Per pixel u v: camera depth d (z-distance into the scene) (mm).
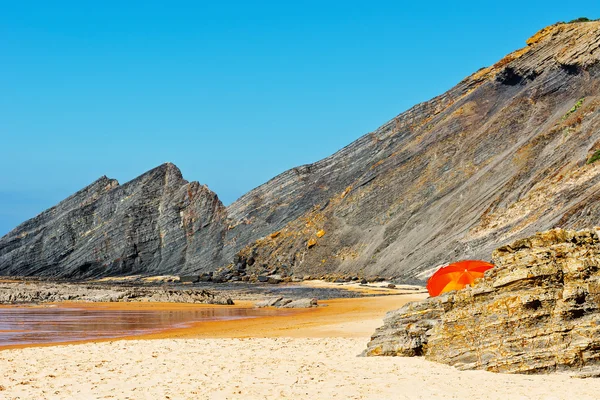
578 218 65875
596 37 101188
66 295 58469
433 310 20703
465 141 106125
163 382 16375
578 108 93625
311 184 130875
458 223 86688
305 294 66688
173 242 135250
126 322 37375
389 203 105250
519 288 17750
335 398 14758
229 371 17922
